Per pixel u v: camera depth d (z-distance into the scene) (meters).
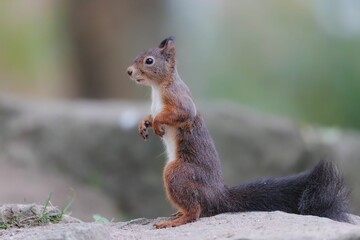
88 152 16.38
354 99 26.50
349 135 17.27
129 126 16.33
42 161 16.41
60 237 6.57
